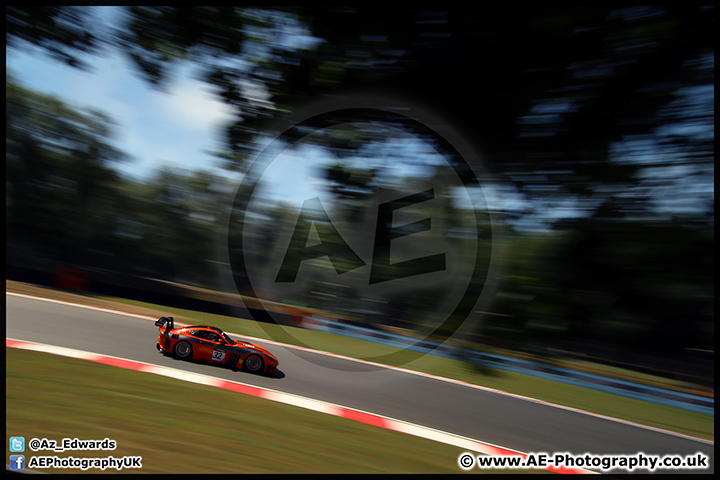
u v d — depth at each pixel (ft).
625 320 25.49
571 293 26.76
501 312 29.78
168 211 59.31
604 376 41.11
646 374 40.27
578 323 26.84
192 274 66.18
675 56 23.54
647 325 25.09
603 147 25.66
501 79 27.04
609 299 25.79
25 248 67.00
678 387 38.34
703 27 22.76
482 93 27.45
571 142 26.32
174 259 64.75
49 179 67.67
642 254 24.64
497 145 27.76
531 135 27.12
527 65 26.37
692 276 23.85
